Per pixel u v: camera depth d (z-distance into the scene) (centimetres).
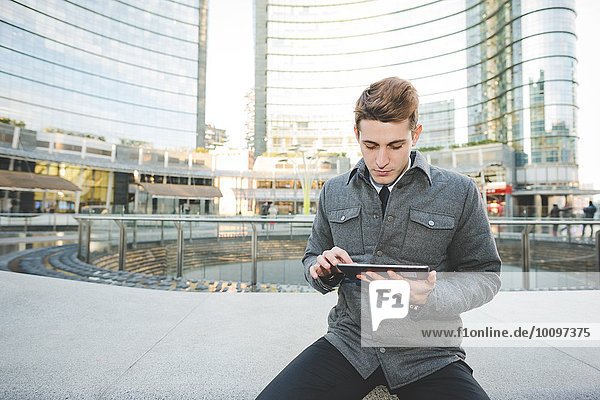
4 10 3033
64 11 3447
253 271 554
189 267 711
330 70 5031
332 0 5000
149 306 274
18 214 1856
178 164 4022
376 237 107
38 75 3272
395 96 92
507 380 143
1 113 3027
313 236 130
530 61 3681
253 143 5138
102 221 762
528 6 3694
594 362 163
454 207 103
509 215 3472
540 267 725
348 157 4647
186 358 168
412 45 4725
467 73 4378
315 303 288
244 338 199
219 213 4134
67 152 3278
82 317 242
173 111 4256
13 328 216
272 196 4328
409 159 106
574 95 3588
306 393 87
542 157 3597
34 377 146
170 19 4244
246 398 130
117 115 3866
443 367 93
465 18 4391
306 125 5034
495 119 4116
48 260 754
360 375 94
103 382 141
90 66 3656
